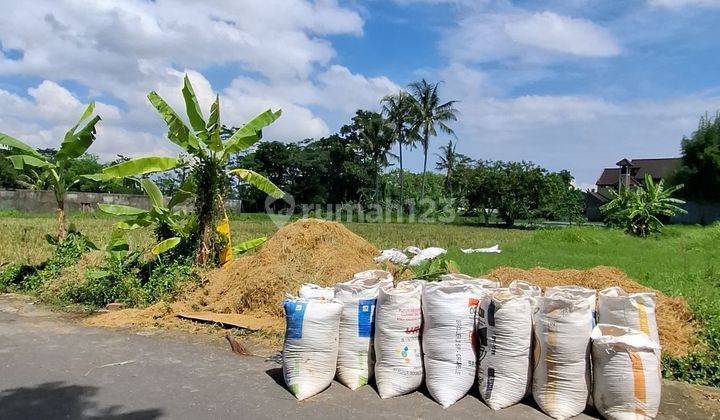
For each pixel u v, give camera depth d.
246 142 9.48
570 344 4.23
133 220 9.50
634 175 58.94
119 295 8.63
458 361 4.55
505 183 42.84
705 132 40.72
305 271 7.87
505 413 4.32
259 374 5.23
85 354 5.82
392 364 4.67
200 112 9.07
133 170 8.88
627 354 4.10
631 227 26.03
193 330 6.86
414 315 4.71
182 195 9.56
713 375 5.16
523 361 4.43
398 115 43.41
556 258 14.14
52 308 8.34
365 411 4.36
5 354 5.80
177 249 9.57
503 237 25.33
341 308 4.86
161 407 4.41
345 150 48.03
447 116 43.00
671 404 4.58
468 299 4.63
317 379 4.70
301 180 48.59
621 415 4.11
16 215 32.75
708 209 40.59
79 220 28.09
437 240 22.20
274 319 7.21
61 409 4.36
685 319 6.59
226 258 9.37
